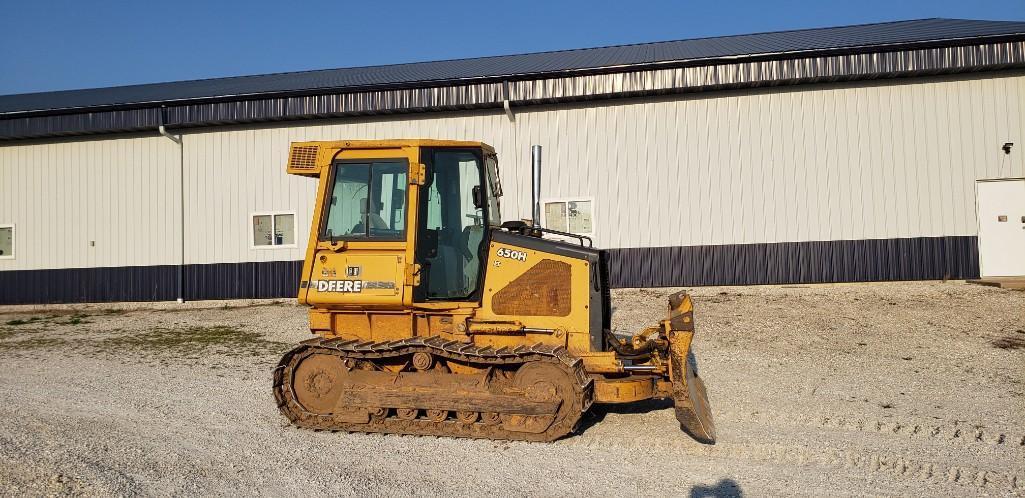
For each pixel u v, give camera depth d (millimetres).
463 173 6801
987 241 14055
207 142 17016
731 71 14219
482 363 6461
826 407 7223
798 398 7598
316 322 6891
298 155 6895
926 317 11484
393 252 6570
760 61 14109
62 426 6789
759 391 7918
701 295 14266
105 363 10375
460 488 5125
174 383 8875
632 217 15188
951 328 10781
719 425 6699
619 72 14625
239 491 5070
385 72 18828
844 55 13828
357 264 6621
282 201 16656
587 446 6129
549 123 15531
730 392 7891
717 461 5734
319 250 6730
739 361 9438
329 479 5297
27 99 20734
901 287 13852
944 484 5180
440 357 6582
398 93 15523
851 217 14430
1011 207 13977
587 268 6613
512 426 6262
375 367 6684
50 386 8750
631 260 15188
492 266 6699
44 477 5242
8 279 17969
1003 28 14406
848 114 14430
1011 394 7613
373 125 16266
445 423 6426
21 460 5617
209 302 16953
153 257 17281
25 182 17938
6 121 17109
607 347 6621
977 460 5664
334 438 6375
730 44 16875
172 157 17203
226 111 16234
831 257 14484
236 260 16875
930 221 14219
